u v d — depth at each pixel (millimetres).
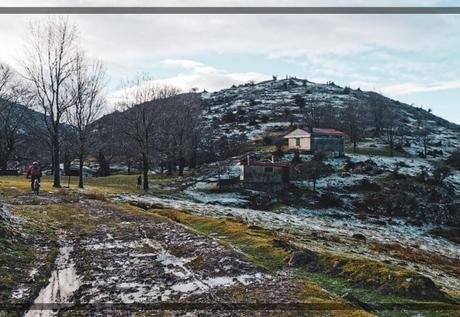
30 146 83438
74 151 54906
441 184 64625
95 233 19297
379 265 13930
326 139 83125
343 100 170625
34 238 17031
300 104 158125
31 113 70125
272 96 181875
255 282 12383
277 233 25656
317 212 52094
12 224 17906
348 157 80812
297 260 14938
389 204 56656
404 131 127438
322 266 14477
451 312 11352
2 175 66688
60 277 12805
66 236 18469
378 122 117875
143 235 19109
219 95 198125
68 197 31766
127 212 25594
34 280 12094
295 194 58250
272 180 61625
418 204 57281
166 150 74438
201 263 14375
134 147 72812
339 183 63625
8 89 70812
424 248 36469
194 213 33031
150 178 68938
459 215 55781
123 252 16031
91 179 64125
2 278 11781
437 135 131625
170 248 16703
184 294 11383
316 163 69938
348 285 13031
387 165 76062
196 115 90875
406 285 12531
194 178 67188
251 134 113250
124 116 60406
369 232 40250
